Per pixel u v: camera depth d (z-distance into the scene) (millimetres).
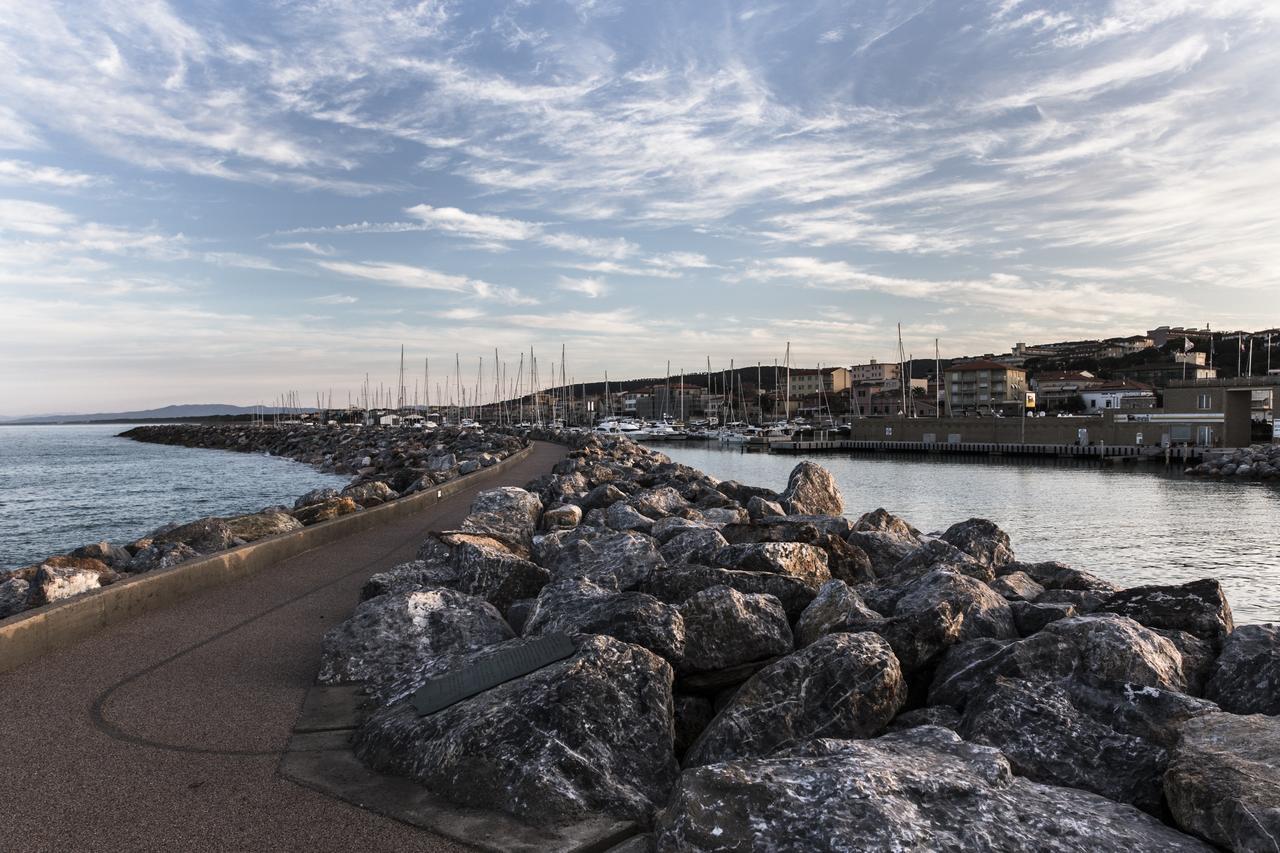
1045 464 74312
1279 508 41719
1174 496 47750
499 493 14570
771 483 56500
